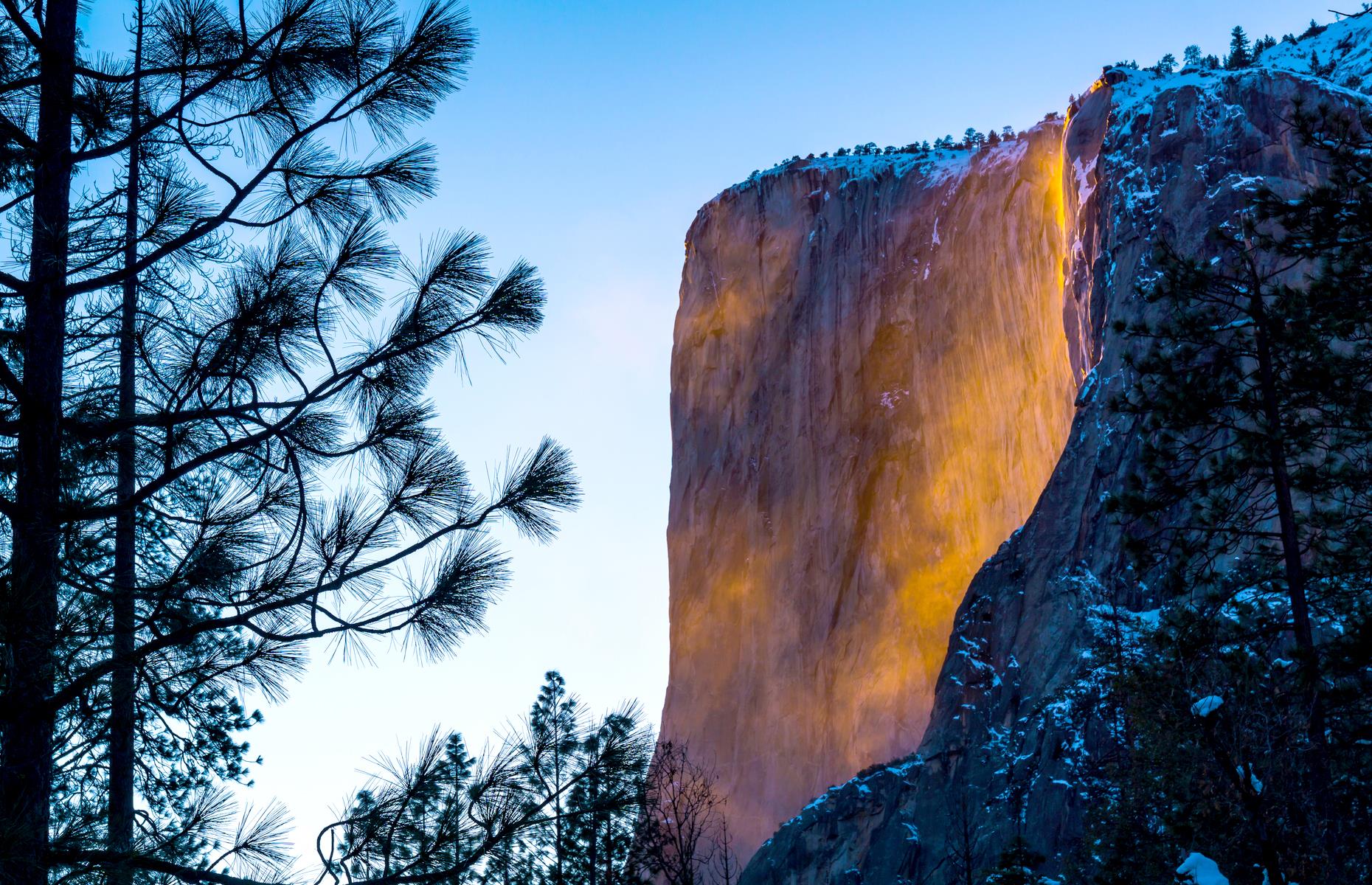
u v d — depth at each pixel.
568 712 8.85
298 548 8.45
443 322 8.96
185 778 10.89
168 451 9.03
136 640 8.73
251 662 8.34
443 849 7.90
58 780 9.57
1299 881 15.05
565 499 8.85
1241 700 15.52
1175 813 16.88
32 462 8.40
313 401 8.91
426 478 8.73
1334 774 17.06
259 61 9.18
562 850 15.95
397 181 9.47
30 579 7.92
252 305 8.75
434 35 9.15
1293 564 17.72
